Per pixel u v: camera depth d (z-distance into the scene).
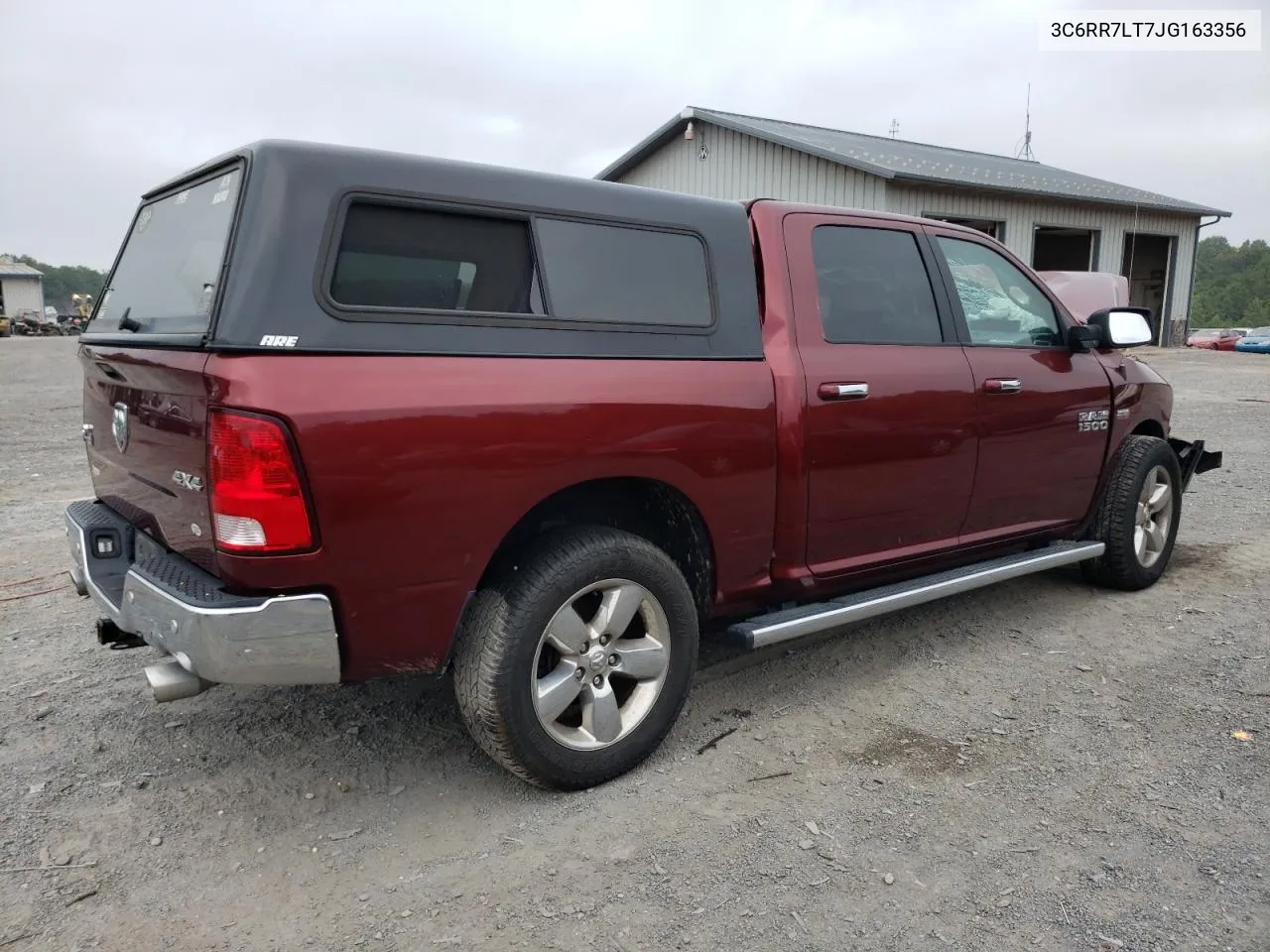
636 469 2.84
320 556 2.31
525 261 2.72
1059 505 4.36
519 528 2.90
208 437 2.27
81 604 4.65
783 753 3.15
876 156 18.52
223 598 2.30
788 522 3.30
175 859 2.55
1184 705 3.48
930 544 3.83
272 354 2.27
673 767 3.06
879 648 4.09
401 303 2.48
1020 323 4.21
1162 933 2.24
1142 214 23.06
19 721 3.35
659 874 2.49
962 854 2.57
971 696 3.58
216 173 2.72
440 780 2.98
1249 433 10.41
